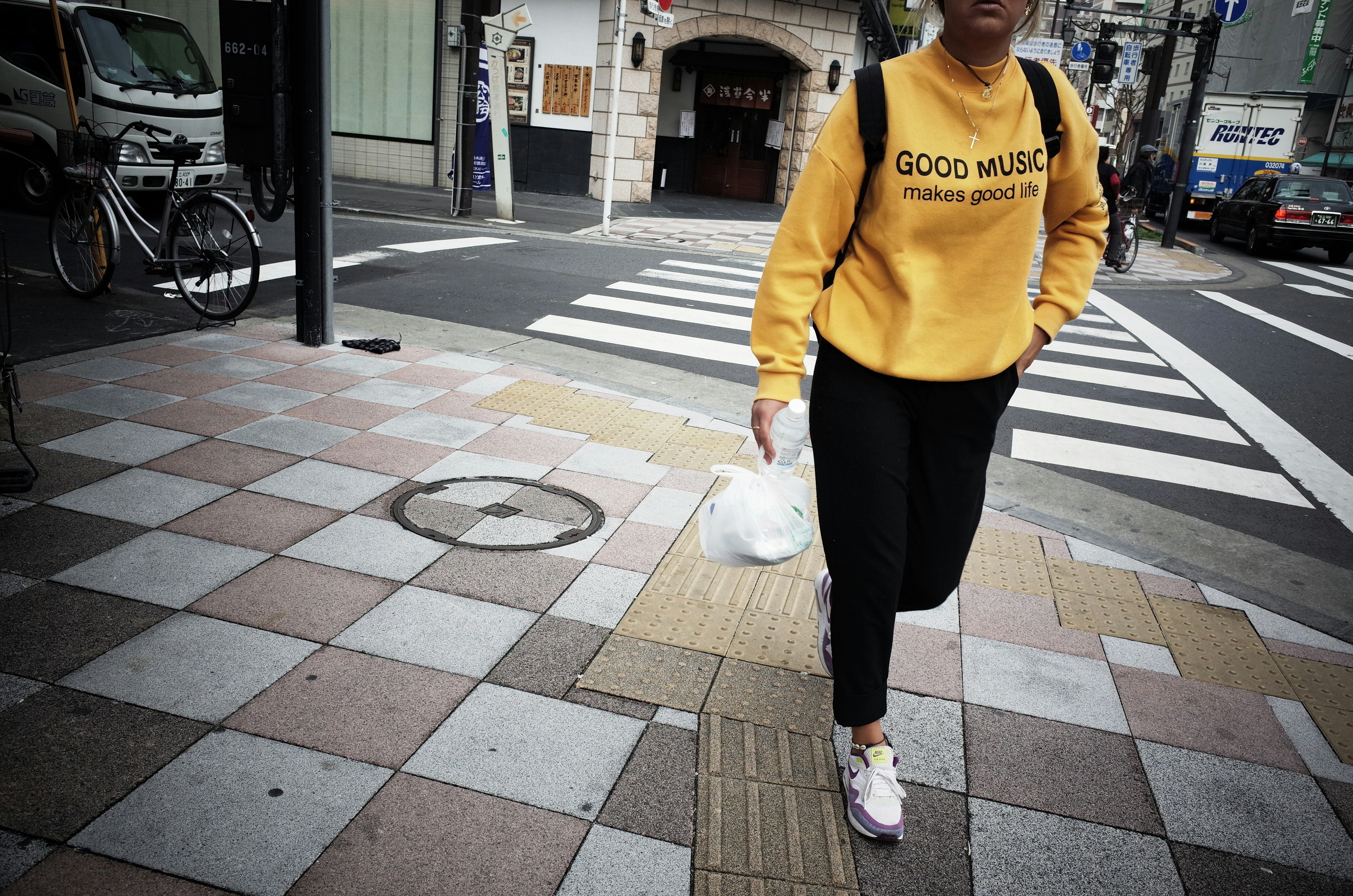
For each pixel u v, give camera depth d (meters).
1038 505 4.64
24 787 2.11
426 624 2.92
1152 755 2.60
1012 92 1.96
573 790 2.27
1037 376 7.55
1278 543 4.49
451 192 17.88
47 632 2.70
